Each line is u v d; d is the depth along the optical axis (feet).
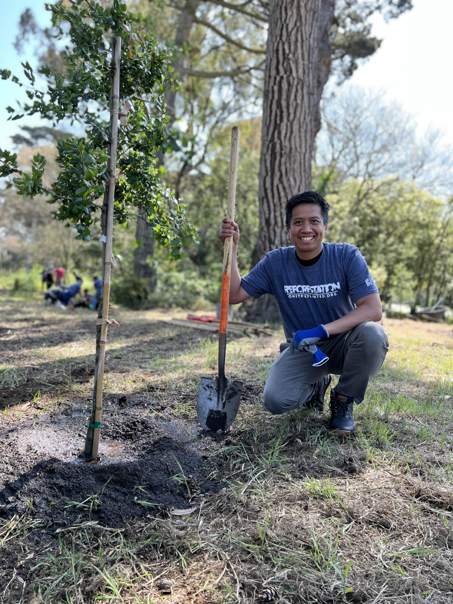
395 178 67.82
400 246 68.39
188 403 12.01
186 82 55.72
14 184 8.20
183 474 8.47
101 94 8.97
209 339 21.17
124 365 16.07
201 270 59.67
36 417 11.02
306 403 11.52
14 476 8.13
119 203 9.73
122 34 8.96
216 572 6.29
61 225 74.95
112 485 8.00
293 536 6.88
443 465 9.14
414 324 34.17
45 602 5.81
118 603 5.81
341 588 5.97
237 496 7.85
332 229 51.49
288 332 10.52
